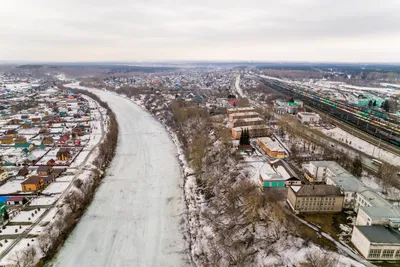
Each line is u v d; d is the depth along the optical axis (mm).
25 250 85375
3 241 90625
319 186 101000
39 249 87812
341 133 193500
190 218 110250
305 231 89625
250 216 101438
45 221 102000
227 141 175375
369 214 84125
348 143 173500
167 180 142125
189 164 157750
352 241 83312
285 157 152750
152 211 115125
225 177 134625
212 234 98562
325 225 92625
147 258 89375
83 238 98125
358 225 83750
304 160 147375
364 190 100312
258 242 90375
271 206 103125
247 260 83188
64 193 122625
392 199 106188
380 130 189375
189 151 172000
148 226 105625
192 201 121750
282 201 108250
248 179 125562
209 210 113125
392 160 143875
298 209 99750
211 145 175500
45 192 123375
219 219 106062
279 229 93125
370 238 75688
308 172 125625
